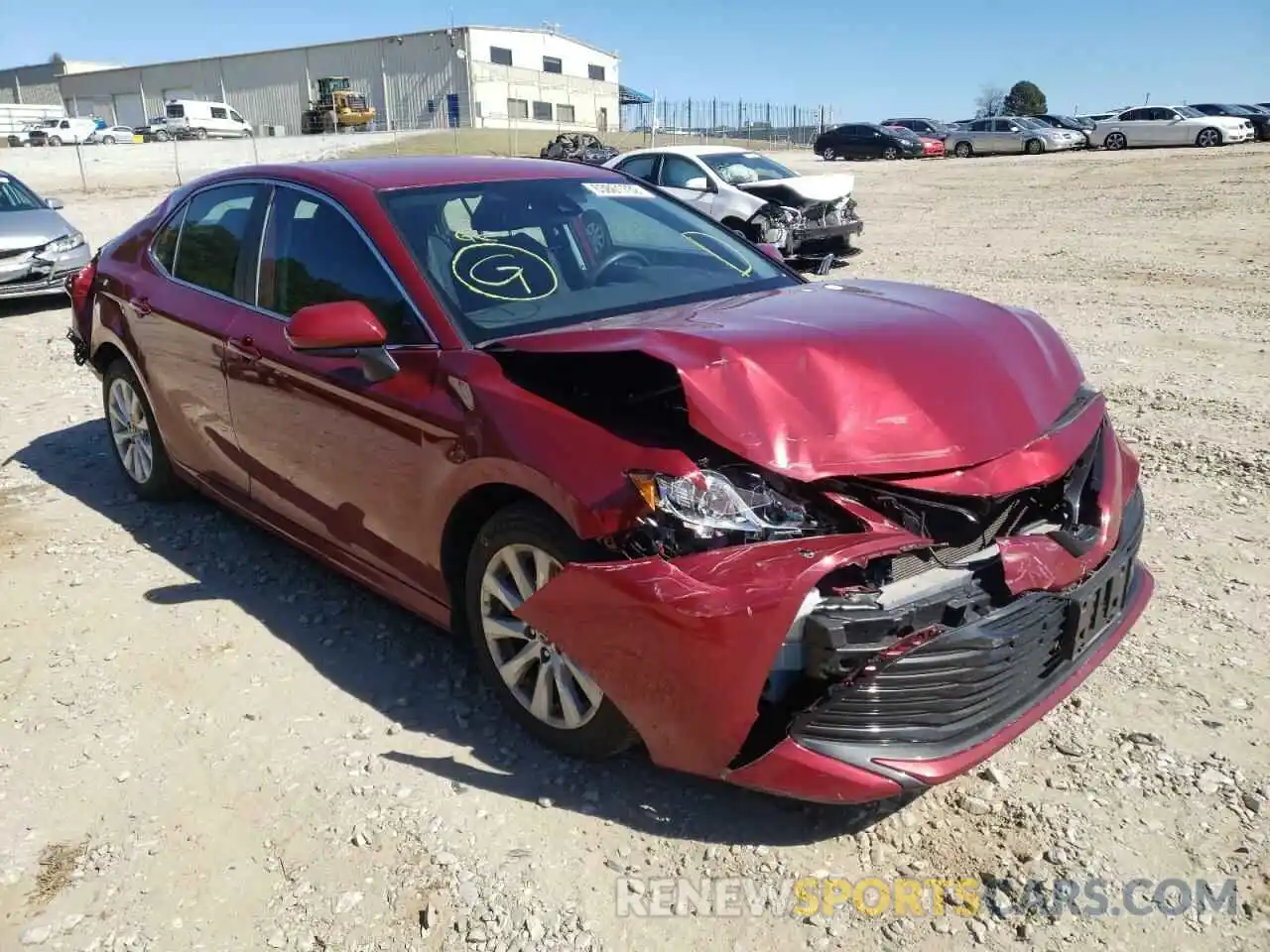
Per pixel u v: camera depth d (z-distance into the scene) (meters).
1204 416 6.29
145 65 77.56
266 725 3.33
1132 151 35.00
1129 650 3.59
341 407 3.52
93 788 3.05
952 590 2.65
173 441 4.75
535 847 2.76
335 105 58.81
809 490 2.56
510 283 3.50
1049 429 2.89
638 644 2.56
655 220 4.19
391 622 3.98
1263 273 11.52
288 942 2.49
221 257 4.35
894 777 2.49
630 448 2.67
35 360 8.55
